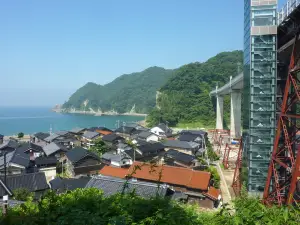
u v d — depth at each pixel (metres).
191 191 27.92
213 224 5.75
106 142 64.56
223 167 43.47
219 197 28.03
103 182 21.88
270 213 5.38
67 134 74.00
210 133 90.44
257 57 20.77
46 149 51.09
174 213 5.67
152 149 48.50
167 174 29.66
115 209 6.14
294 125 19.53
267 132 20.94
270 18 20.30
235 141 66.50
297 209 5.41
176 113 115.81
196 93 126.25
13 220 5.93
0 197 23.69
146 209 5.96
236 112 74.94
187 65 142.38
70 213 5.86
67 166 42.59
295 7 15.41
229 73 133.12
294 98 16.23
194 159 42.56
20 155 43.81
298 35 16.77
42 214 6.20
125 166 42.59
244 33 24.22
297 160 13.81
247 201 5.95
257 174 21.14
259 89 20.89
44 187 27.20
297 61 16.92
